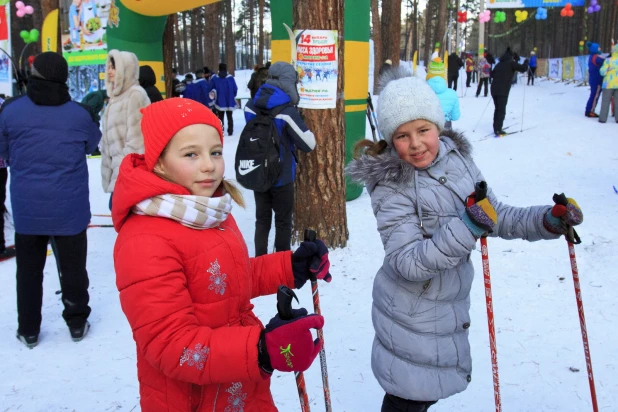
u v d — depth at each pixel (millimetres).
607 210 5320
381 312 2102
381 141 2123
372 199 2057
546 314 3484
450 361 2041
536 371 2877
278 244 4383
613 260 4117
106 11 9352
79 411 2727
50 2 12312
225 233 1558
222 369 1319
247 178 4023
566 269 4094
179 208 1429
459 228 1742
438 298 2008
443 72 7809
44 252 3383
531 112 13570
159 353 1339
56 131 3213
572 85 19719
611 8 32438
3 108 3230
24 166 3199
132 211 1497
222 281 1500
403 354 2033
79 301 3438
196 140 1479
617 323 3303
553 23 42750
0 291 4301
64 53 10188
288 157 4184
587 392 2672
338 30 4613
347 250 4820
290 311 1351
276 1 6426
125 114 3965
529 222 2119
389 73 2240
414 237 1921
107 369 3121
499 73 10516
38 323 3402
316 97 4605
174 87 13859
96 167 9398
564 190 6332
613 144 8875
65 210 3271
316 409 2676
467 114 14305
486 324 3412
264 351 1310
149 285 1355
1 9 10164
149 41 9117
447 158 2059
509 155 8805
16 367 3152
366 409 2652
